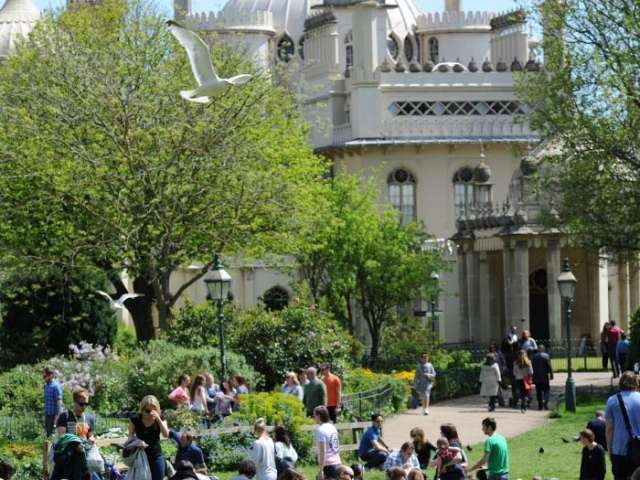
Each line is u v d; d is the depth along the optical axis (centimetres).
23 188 7750
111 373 6369
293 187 7875
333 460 4228
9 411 5847
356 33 13550
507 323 10600
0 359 8194
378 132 13450
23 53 8306
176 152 7594
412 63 13538
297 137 8669
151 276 7612
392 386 7031
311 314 7112
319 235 9200
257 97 7862
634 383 3628
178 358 6394
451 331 12406
